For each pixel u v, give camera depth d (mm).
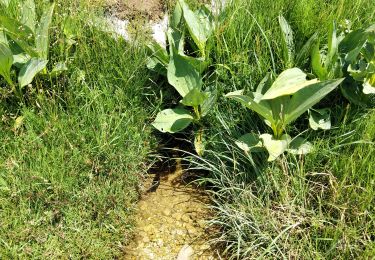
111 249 1011
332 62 1090
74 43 1232
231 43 1226
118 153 1106
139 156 1141
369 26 1123
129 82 1215
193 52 1228
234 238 1032
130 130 1151
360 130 1070
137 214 1106
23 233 968
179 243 1062
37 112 1153
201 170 1183
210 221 1055
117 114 1179
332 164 1052
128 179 1104
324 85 1009
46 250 960
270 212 1020
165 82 1256
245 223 1003
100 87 1216
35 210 1015
